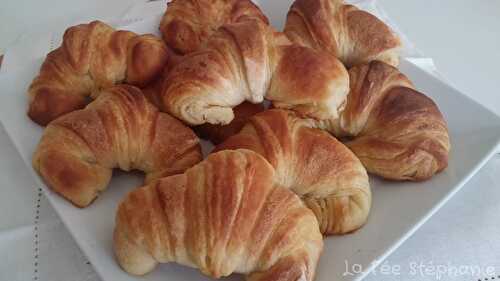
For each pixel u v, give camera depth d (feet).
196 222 0.88
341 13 1.38
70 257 1.06
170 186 0.93
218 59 1.16
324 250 1.03
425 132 1.15
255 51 1.15
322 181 1.06
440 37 1.70
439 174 1.16
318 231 0.96
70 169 1.07
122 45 1.28
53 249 1.07
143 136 1.12
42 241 1.08
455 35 1.71
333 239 1.05
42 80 1.26
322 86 1.15
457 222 1.14
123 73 1.28
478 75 1.56
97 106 1.15
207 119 1.17
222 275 0.89
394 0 1.87
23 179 1.20
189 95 1.14
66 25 1.71
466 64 1.60
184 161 1.12
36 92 1.23
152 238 0.90
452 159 1.19
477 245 1.11
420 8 1.83
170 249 0.90
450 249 1.09
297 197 0.96
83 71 1.25
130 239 0.93
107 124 1.11
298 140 1.09
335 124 1.24
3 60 1.53
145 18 1.65
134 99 1.16
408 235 1.05
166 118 1.17
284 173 1.06
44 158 1.08
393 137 1.16
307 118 1.20
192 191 0.92
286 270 0.88
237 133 1.18
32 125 1.24
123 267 0.97
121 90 1.17
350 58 1.38
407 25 1.74
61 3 1.82
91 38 1.26
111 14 1.76
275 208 0.91
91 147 1.10
